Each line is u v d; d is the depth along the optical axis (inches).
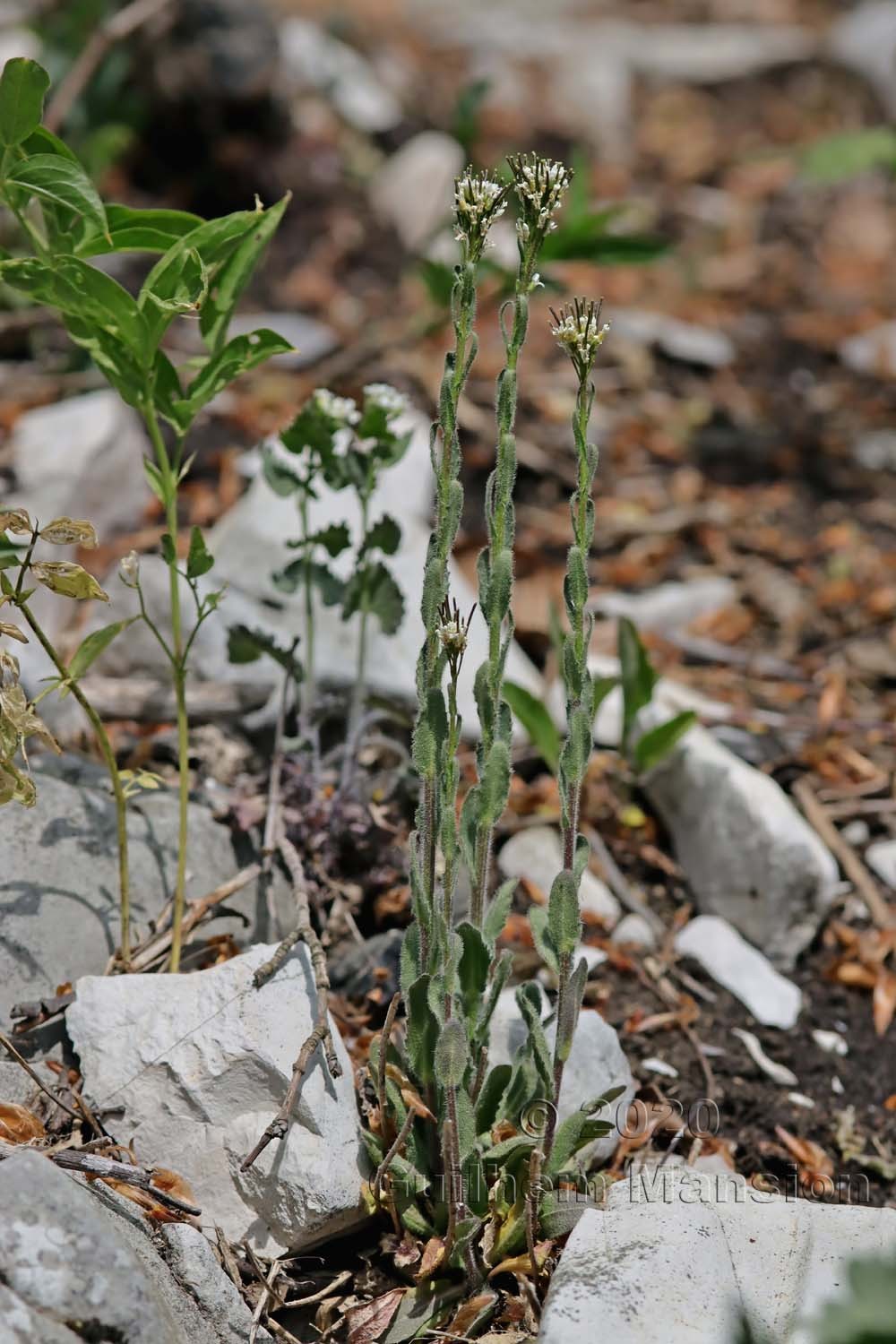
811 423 236.2
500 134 325.4
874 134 271.6
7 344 207.5
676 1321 84.2
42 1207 80.7
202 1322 88.7
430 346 228.1
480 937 90.2
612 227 289.6
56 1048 106.9
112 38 202.5
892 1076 129.0
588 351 80.4
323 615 151.3
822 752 162.2
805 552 204.7
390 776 136.5
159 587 150.8
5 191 98.0
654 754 144.6
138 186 254.1
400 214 262.7
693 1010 129.9
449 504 85.0
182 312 99.4
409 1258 94.7
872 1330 70.4
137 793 128.6
